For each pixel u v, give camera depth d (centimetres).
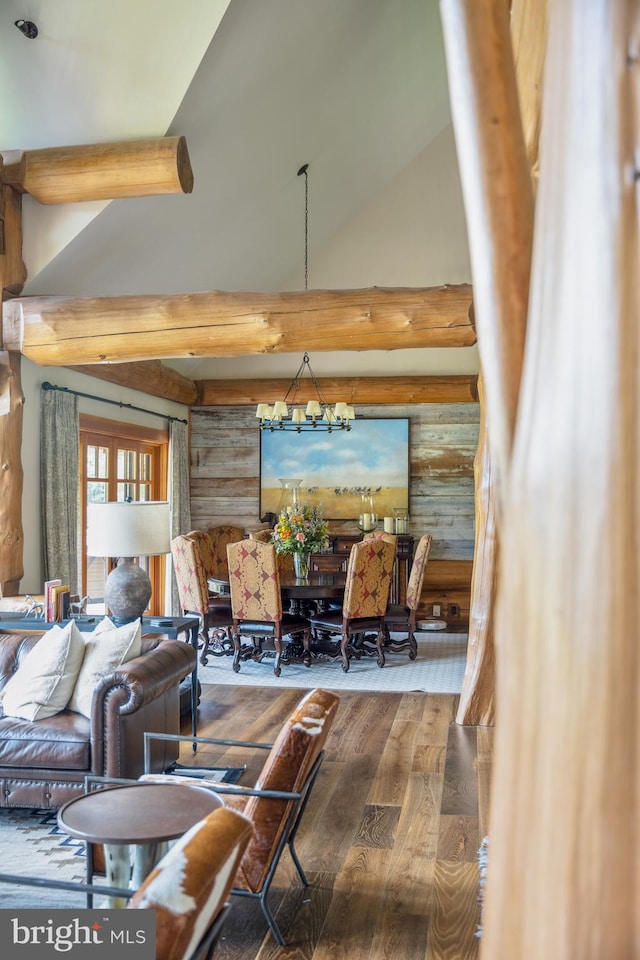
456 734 492
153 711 381
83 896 286
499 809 59
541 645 54
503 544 61
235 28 466
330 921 268
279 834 255
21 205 532
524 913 55
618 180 51
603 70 52
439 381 922
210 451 964
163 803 244
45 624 465
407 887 292
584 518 51
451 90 68
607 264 51
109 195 504
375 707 557
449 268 888
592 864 50
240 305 516
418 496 936
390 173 842
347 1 508
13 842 338
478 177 66
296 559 745
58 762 347
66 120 503
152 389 823
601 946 50
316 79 571
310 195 752
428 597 930
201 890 133
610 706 50
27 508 593
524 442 57
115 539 453
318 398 941
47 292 568
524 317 65
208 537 809
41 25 484
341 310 513
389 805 373
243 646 751
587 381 52
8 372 534
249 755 445
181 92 486
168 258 653
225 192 624
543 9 181
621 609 50
